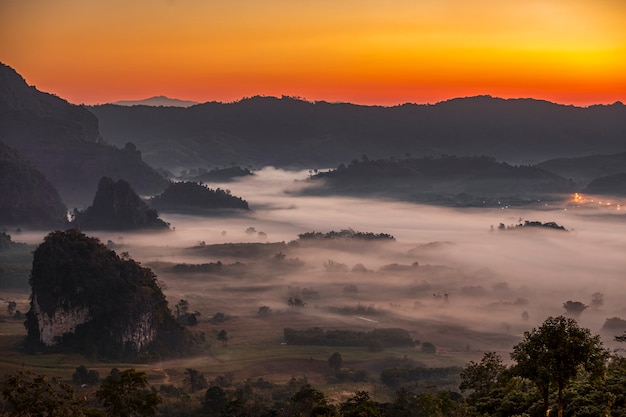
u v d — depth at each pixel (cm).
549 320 5562
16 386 6419
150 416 7194
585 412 5912
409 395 13262
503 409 6681
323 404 11088
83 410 6706
